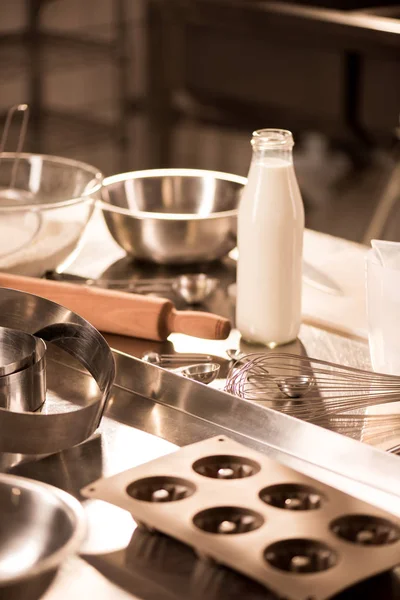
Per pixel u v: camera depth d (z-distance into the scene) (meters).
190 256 1.39
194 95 3.65
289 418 0.92
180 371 1.05
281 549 0.70
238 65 3.46
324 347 1.16
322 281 1.38
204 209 1.50
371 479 0.86
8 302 1.08
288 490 0.79
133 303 1.15
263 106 3.44
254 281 1.13
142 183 1.50
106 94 4.36
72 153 4.10
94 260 1.45
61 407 1.00
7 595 0.69
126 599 0.69
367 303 1.03
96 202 1.37
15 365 0.97
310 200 3.42
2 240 1.25
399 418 0.98
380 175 3.20
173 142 3.94
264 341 1.15
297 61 3.28
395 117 3.09
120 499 0.76
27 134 3.76
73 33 4.02
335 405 0.98
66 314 1.04
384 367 1.03
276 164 1.10
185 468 0.81
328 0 3.13
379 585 0.70
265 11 3.06
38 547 0.72
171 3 3.40
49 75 4.11
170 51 3.63
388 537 0.72
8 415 0.85
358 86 3.16
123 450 0.92
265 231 1.10
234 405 0.96
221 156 4.12
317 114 3.29
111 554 0.74
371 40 2.80
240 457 0.83
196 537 0.71
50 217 1.27
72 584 0.70
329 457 0.89
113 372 0.96
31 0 3.68
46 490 0.75
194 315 1.15
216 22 3.28
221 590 0.70
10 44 3.63
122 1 3.96
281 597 0.65
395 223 2.89
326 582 0.65
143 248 1.38
